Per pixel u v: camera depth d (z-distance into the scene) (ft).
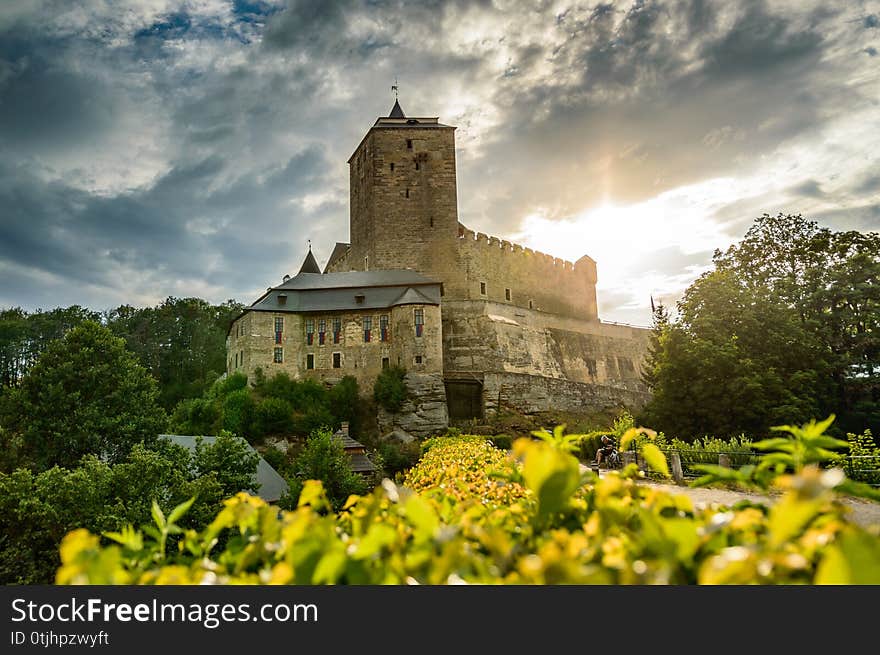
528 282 260.42
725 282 124.16
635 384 259.19
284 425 165.37
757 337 118.73
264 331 187.52
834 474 7.73
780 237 160.97
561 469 9.84
